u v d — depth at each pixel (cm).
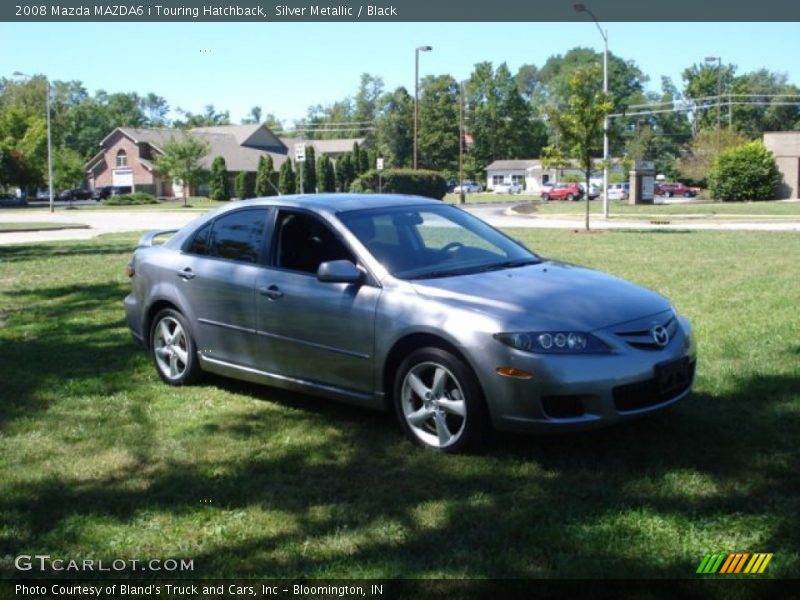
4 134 7069
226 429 546
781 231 2323
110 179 8450
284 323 566
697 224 2892
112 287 1181
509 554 365
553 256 1548
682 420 536
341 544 380
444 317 483
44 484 458
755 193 5338
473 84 11669
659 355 482
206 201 7075
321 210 577
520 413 459
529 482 445
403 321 500
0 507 428
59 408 596
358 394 534
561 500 421
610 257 1519
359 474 464
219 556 373
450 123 10238
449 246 579
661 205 4941
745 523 388
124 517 415
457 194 8600
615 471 456
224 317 608
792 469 451
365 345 521
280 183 6419
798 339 748
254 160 8338
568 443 502
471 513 409
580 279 539
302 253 573
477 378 473
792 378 622
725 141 6988
